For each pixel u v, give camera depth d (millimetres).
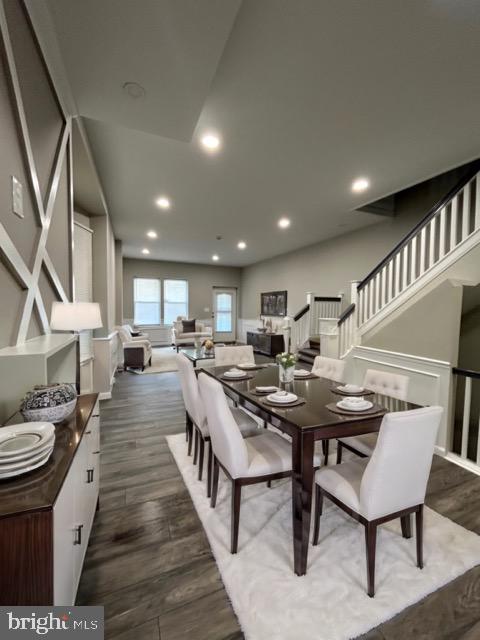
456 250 2986
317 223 5383
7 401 1305
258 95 2137
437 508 2006
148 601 1333
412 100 2186
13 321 1450
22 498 853
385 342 3609
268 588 1384
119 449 2820
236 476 1594
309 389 2246
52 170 1927
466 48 1729
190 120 2232
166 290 9992
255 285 10023
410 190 4750
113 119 2240
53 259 2033
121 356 7383
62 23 1451
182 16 1393
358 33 1640
